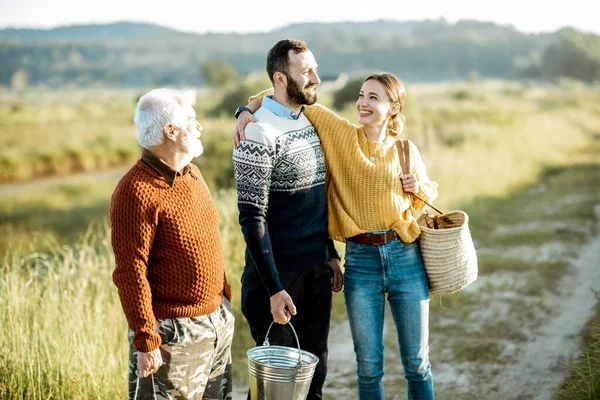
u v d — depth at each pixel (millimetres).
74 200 17062
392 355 5223
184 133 2650
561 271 7551
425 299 3330
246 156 3096
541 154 19125
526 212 11438
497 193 12945
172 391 2715
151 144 2623
